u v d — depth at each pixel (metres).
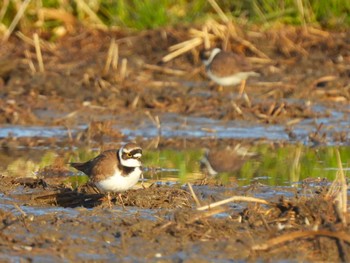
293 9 23.03
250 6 23.00
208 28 22.16
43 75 19.88
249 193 11.88
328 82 20.05
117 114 17.72
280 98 19.08
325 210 10.05
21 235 9.70
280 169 13.77
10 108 17.52
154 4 22.91
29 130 16.61
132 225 9.87
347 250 8.99
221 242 9.33
